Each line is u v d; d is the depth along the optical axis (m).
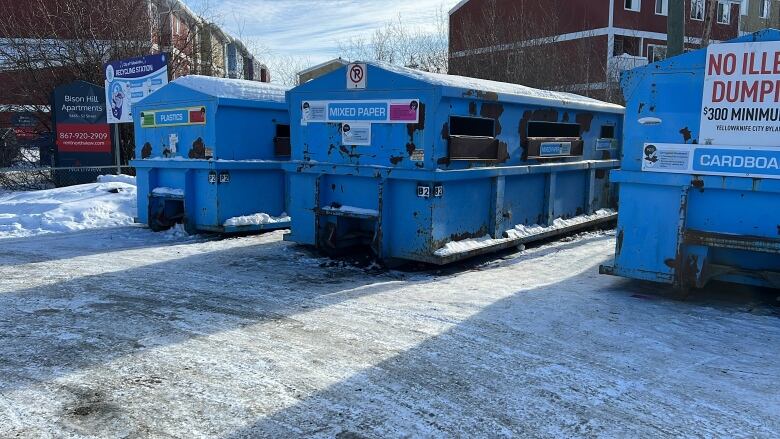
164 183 9.76
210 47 19.95
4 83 16.80
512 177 7.90
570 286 6.22
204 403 3.57
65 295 5.86
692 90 5.41
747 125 5.17
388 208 7.01
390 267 7.10
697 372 4.01
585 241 9.01
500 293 5.94
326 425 3.32
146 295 5.86
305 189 7.75
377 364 4.14
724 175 5.30
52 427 3.29
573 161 9.15
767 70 5.04
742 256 5.50
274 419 3.38
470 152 7.02
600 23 30.98
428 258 6.76
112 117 13.16
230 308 5.43
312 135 7.60
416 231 6.84
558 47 25.66
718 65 5.27
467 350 4.39
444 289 6.14
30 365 4.12
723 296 5.85
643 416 3.42
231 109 9.16
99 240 9.01
